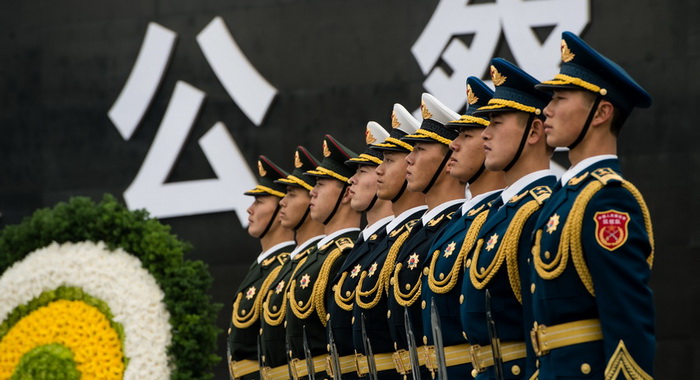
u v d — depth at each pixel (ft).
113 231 60.70
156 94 75.87
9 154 77.97
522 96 34.58
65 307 59.57
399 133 43.62
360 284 43.45
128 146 76.13
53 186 77.20
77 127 77.05
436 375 37.50
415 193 43.62
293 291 49.03
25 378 58.59
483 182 37.83
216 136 74.38
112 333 58.95
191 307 59.21
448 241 37.22
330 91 72.43
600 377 28.99
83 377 58.34
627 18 66.18
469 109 38.11
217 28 74.84
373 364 39.86
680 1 65.51
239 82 74.08
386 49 71.31
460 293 36.24
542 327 30.12
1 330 60.13
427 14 70.38
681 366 64.49
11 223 77.66
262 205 56.70
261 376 50.57
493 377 33.71
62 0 77.92
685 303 64.59
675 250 64.95
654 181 65.41
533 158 34.76
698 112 65.05
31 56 78.18
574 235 29.17
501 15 68.33
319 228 53.36
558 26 67.10
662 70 65.62
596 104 30.71
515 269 32.78
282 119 73.26
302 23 73.26
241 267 73.51
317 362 48.32
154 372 57.82
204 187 74.28
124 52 76.64
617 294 28.14
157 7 76.23
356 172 48.16
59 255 60.59
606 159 30.89
